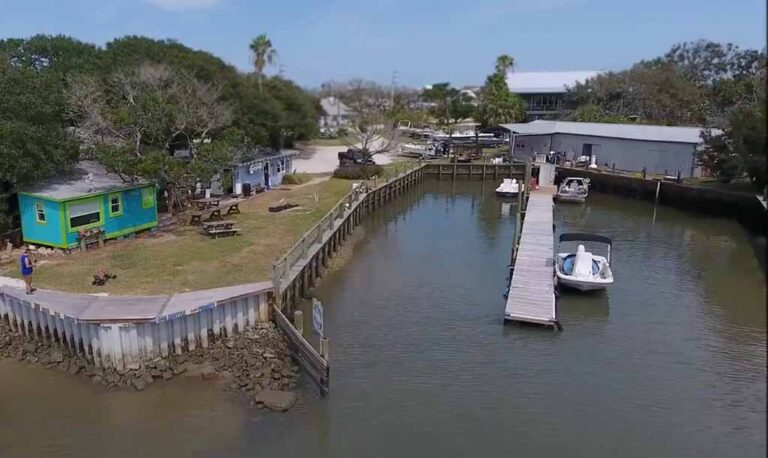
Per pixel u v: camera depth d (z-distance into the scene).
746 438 14.93
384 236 36.19
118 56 45.19
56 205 23.91
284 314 20.83
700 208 42.41
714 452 14.43
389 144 61.84
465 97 110.12
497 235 36.53
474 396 16.81
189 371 17.28
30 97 25.73
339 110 125.69
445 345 20.08
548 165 53.84
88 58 44.12
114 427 14.89
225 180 35.00
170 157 30.19
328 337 20.59
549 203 43.22
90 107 33.09
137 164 27.33
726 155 38.66
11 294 18.98
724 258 30.84
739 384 17.61
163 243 26.30
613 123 64.88
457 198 50.09
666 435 15.11
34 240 24.95
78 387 16.59
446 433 15.06
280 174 45.53
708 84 83.44
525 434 15.11
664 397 16.89
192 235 27.94
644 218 41.62
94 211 25.47
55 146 26.42
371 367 18.41
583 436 15.05
